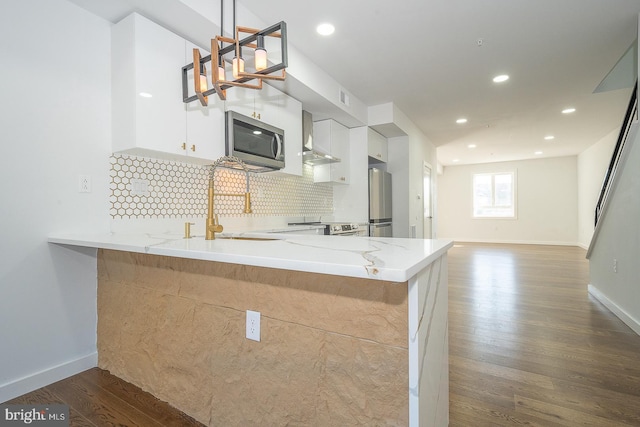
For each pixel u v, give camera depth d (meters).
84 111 1.99
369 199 4.46
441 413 1.30
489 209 9.76
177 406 1.57
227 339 1.37
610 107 4.54
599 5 2.33
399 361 0.99
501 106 4.50
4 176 1.69
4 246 1.69
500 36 2.73
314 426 1.14
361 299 1.05
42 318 1.83
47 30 1.84
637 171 2.62
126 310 1.84
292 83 2.99
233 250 1.21
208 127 2.38
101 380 1.86
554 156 8.73
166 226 2.42
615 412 1.55
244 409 1.32
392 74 3.46
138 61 1.96
